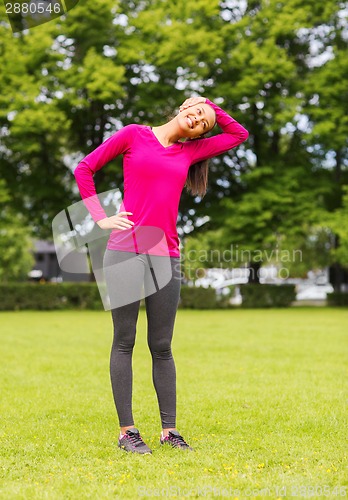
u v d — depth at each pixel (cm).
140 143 480
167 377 500
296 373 888
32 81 2650
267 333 1510
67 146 3030
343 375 870
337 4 2953
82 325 1809
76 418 607
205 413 626
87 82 2586
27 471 438
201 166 519
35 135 2753
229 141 508
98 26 2727
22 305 2662
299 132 3027
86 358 1069
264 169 2798
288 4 2839
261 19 2883
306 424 576
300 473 427
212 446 504
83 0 2605
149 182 473
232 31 2834
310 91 2866
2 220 2986
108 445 507
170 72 2805
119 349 492
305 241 3416
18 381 828
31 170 3000
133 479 412
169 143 489
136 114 2828
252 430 559
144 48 2706
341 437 531
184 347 1207
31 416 615
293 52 3077
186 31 2695
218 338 1389
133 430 489
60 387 782
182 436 536
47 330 1634
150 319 493
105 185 2781
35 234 3145
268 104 2839
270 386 778
